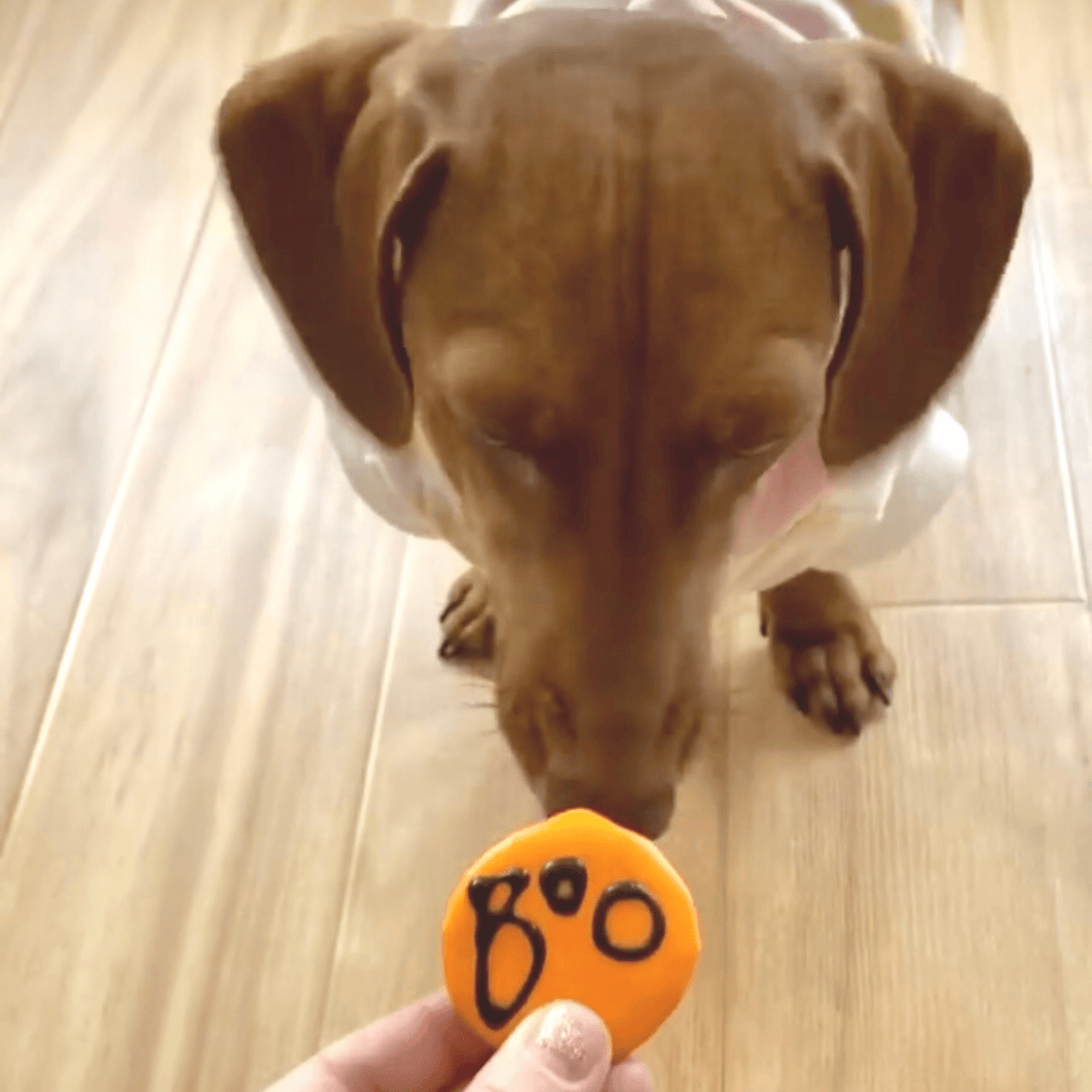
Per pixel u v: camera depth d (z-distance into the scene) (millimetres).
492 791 596
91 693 629
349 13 854
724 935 561
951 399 665
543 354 386
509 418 392
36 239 770
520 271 387
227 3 869
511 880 391
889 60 427
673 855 577
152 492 679
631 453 393
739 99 393
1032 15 799
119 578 657
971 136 426
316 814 597
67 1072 554
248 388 704
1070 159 742
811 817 582
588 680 411
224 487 677
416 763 605
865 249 404
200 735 617
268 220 437
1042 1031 537
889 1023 542
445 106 405
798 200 394
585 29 404
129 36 858
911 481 517
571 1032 367
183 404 703
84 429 699
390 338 426
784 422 393
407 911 576
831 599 594
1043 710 597
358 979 563
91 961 573
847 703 591
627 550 402
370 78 428
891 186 419
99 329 732
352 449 513
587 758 414
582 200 384
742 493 422
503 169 390
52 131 818
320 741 613
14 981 571
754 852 576
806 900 565
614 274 382
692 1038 542
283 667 631
